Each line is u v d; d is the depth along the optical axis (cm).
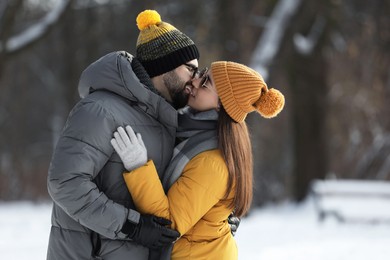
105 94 671
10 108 5781
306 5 2944
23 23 4150
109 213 636
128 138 657
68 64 3741
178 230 674
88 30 3591
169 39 712
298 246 1650
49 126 6494
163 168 701
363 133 4866
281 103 716
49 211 2881
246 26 3100
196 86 722
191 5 3266
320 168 3456
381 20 3181
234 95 700
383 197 2391
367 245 1650
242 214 723
